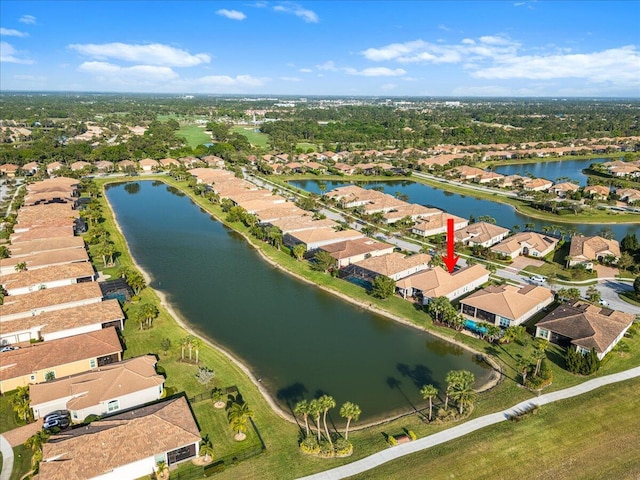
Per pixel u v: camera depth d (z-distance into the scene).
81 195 185.62
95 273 106.75
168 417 54.97
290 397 65.75
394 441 55.19
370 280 103.25
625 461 52.81
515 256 121.56
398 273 103.25
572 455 53.62
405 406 64.12
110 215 160.00
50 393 60.12
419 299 96.00
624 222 158.75
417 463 51.94
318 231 127.81
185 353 75.12
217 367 71.50
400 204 168.12
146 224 152.00
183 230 145.75
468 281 99.06
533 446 54.72
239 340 80.94
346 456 53.41
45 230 124.44
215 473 50.72
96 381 61.44
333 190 187.12
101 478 48.00
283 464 52.12
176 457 52.53
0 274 104.06
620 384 66.94
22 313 82.50
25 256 109.00
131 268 112.44
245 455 53.44
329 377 70.69
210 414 60.25
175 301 95.69
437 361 75.38
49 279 96.69
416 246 129.25
